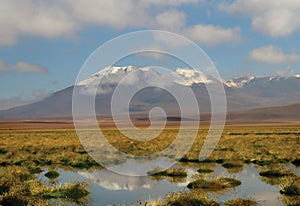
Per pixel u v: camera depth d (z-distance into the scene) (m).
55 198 21.50
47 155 41.75
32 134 104.62
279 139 62.25
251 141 58.44
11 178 24.06
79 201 21.02
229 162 33.59
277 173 27.94
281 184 23.72
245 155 38.78
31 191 21.95
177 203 18.88
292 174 27.62
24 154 42.75
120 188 24.67
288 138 64.62
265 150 43.84
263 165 33.78
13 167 33.34
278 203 19.77
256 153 41.38
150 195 22.39
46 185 23.66
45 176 29.52
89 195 22.47
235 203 19.61
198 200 19.20
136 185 25.70
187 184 25.70
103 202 20.70
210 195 21.78
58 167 34.81
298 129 113.25
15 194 20.08
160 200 19.95
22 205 19.23
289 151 41.91
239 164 32.94
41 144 57.22
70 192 22.17
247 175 28.31
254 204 19.58
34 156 40.75
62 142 61.06
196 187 23.97
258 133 87.50
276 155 39.09
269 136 72.12
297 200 20.22
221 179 25.05
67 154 41.22
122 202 20.64
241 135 79.25
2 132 129.38
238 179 26.59
